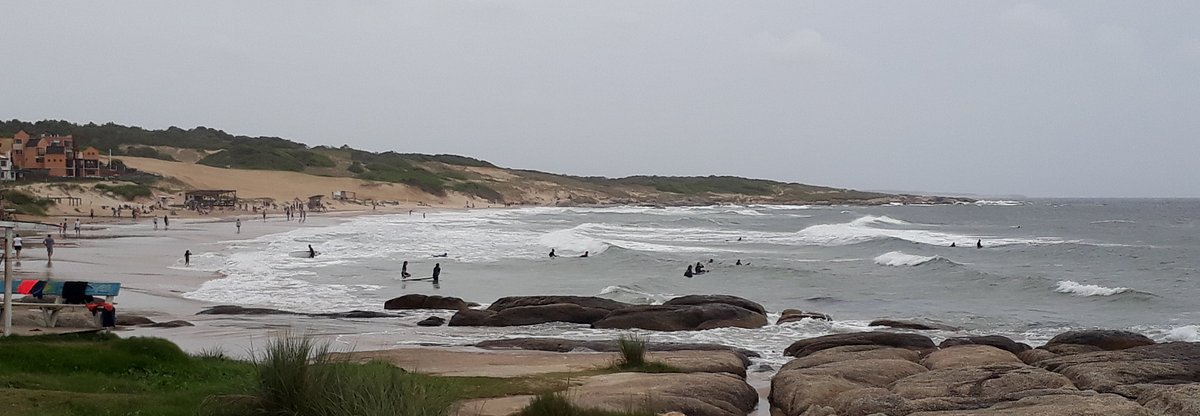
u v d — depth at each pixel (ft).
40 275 112.37
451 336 75.20
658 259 160.97
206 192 363.76
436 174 578.66
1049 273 149.18
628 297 107.04
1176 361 47.65
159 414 34.17
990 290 120.37
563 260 158.92
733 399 46.39
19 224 58.23
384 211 409.69
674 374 50.57
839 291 120.16
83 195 310.04
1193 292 120.88
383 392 28.78
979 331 83.35
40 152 357.82
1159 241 240.53
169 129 643.04
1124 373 44.65
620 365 55.11
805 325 82.38
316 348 40.04
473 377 49.98
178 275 119.96
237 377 43.80
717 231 276.21
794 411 44.93
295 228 248.11
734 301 88.17
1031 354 56.39
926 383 44.50
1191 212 523.29
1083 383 44.32
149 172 400.26
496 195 562.25
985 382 43.70
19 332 58.85
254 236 208.03
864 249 200.75
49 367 43.21
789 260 169.48
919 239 243.40
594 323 81.15
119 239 187.11
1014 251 195.21
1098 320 93.30
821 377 48.03
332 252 168.45
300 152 567.59
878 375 49.70
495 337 74.90
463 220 322.34
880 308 103.19
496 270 143.02
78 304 65.82
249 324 78.07
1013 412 34.96
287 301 98.32
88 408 34.42
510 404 40.45
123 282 109.40
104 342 49.29
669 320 80.18
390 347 68.59
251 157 532.32
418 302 92.12
